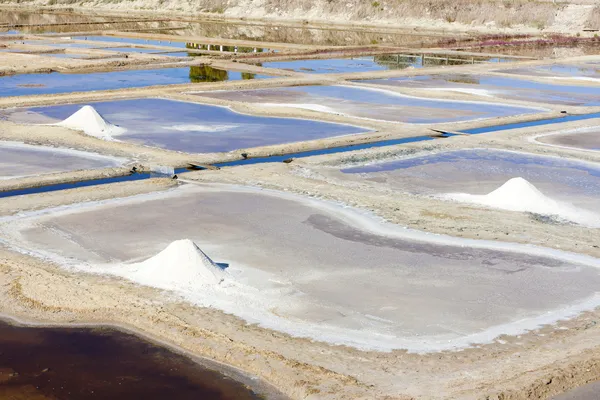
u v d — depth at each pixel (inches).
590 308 373.7
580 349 329.7
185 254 399.2
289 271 411.2
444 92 1018.1
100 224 475.5
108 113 824.9
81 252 430.9
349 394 291.9
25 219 480.1
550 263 430.6
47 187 555.5
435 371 310.0
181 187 557.6
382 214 508.4
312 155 671.1
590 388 300.8
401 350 328.2
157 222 482.3
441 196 556.1
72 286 385.1
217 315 358.6
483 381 300.2
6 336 344.5
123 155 641.6
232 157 644.7
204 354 330.0
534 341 338.0
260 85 1039.0
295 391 299.9
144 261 411.2
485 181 597.9
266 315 359.6
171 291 381.7
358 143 715.4
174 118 807.7
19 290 380.8
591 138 762.8
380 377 304.8
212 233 466.0
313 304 372.2
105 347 336.8
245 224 483.2
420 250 446.6
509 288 395.9
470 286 397.1
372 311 365.7
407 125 798.5
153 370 319.6
